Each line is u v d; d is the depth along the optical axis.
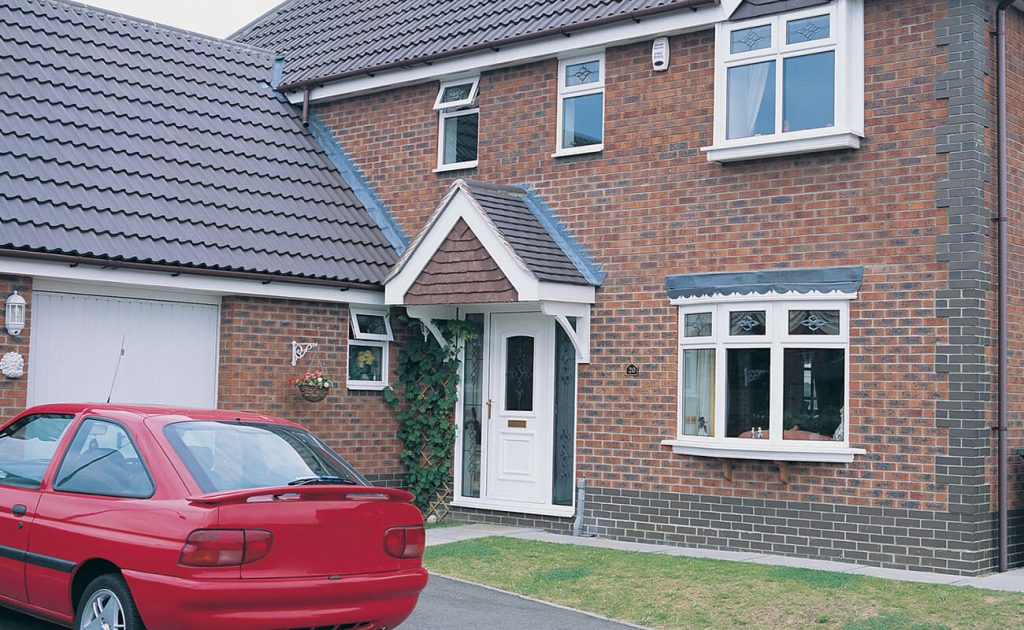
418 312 15.34
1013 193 12.52
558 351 14.86
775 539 12.71
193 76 17.03
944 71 11.94
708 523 13.21
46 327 13.16
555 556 12.18
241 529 6.88
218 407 14.55
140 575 6.95
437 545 12.95
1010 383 12.27
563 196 14.80
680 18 13.52
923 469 11.82
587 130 14.77
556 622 9.45
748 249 13.12
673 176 13.77
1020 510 12.30
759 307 12.86
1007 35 12.57
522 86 15.38
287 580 7.02
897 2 12.28
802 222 12.76
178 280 13.76
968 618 9.30
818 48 12.49
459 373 15.78
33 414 8.59
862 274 12.29
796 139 12.54
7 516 8.04
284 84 17.77
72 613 7.54
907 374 11.97
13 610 9.04
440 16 17.11
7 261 12.41
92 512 7.45
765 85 12.93
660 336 13.72
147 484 7.30
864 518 12.14
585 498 14.21
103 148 14.66
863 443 12.18
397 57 16.42
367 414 15.80
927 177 11.98
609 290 14.20
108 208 13.80
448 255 14.62
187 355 14.40
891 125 12.24
